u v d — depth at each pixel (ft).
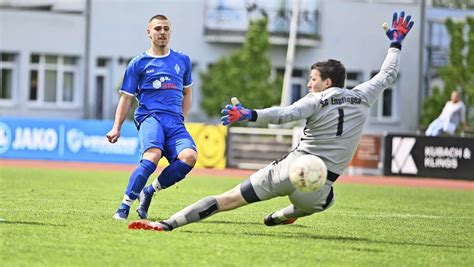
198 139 193.57
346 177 180.04
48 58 302.66
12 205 89.10
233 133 193.47
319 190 65.92
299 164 63.93
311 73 67.26
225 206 67.67
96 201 97.04
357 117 66.69
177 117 78.02
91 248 59.26
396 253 62.85
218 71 291.17
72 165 184.14
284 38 307.17
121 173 160.04
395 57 69.21
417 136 181.47
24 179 133.28
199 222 77.41
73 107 305.53
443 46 324.60
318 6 311.27
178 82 78.33
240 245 63.16
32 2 306.55
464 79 305.73
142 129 77.36
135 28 303.48
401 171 182.09
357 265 56.85
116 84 302.86
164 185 77.05
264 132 193.47
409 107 318.24
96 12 300.20
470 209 107.34
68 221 74.23
